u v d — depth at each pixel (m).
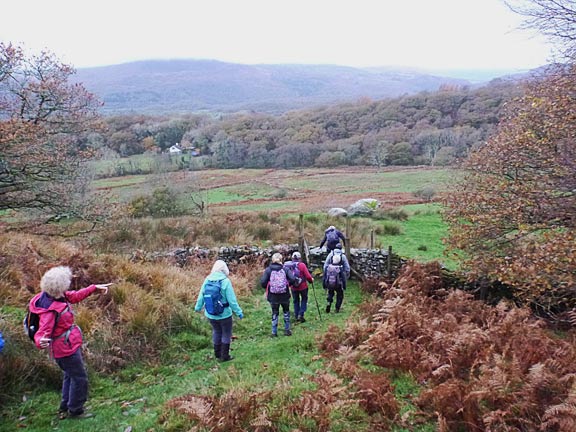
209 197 42.16
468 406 4.39
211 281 6.48
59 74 12.78
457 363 5.45
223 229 16.20
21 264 8.29
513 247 7.79
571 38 7.08
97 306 7.16
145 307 7.28
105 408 5.04
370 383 4.96
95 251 12.36
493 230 8.07
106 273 8.51
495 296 8.76
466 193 9.26
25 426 4.61
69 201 13.47
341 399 4.76
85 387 4.79
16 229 13.15
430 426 4.45
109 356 6.08
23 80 12.33
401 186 44.22
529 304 7.73
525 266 6.80
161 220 17.19
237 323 8.55
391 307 7.27
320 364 6.17
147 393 5.47
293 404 4.66
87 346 6.10
